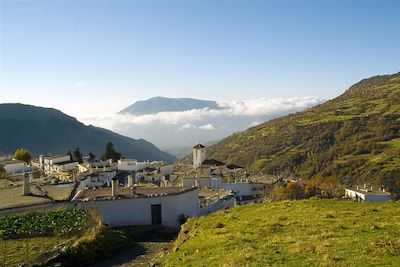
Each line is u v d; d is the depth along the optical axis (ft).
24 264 89.51
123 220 172.24
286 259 70.79
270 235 91.30
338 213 109.40
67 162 495.00
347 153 634.84
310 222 99.86
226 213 130.21
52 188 217.15
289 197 361.10
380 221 96.07
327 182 501.97
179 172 440.45
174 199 179.63
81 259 102.89
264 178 444.55
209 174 422.82
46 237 114.62
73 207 165.27
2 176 325.83
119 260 109.09
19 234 116.16
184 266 77.87
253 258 72.95
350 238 80.48
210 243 91.15
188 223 128.57
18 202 164.76
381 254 67.67
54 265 93.97
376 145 634.43
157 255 109.29
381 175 499.92
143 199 174.81
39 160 542.57
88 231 121.19
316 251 73.20
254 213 122.83
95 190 198.08
